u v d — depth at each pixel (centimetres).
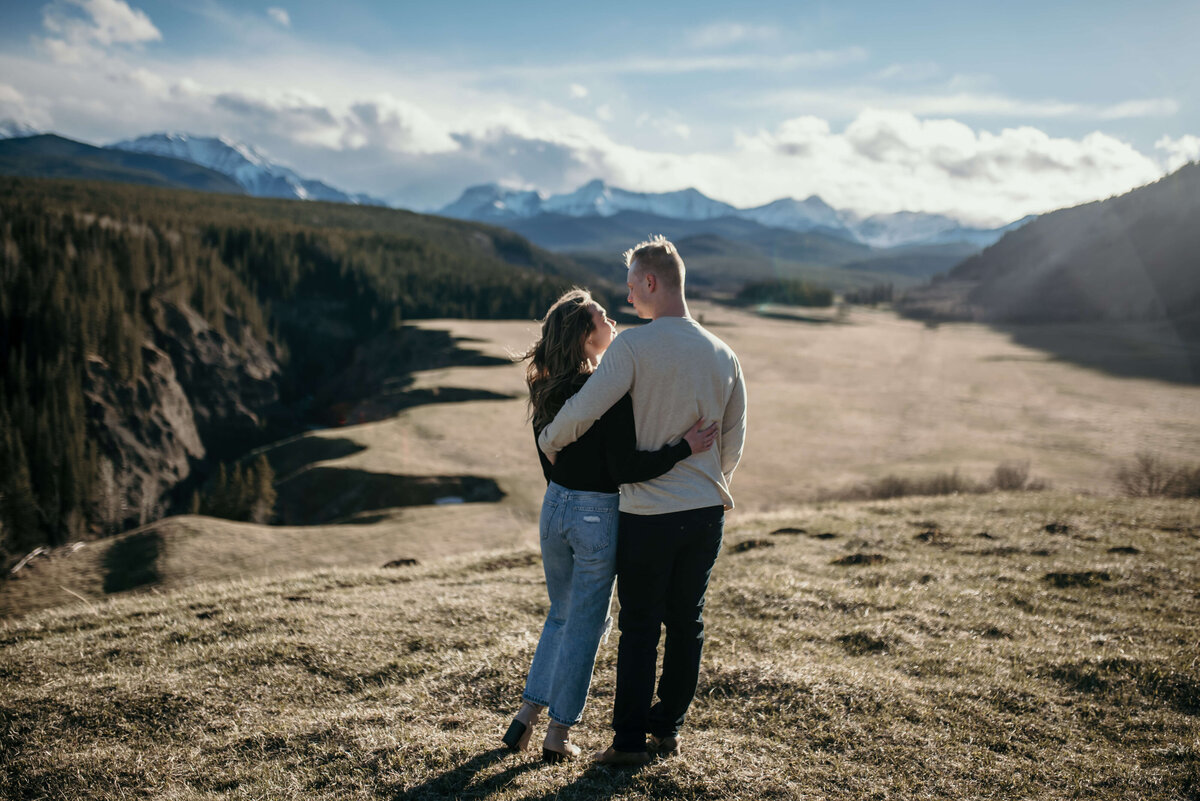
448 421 5978
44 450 7356
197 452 10362
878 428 6412
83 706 440
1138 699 422
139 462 9075
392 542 2894
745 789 322
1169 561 767
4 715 432
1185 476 2464
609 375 308
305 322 15338
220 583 862
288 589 780
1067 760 354
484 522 3225
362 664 504
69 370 9088
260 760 375
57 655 553
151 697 450
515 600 655
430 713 420
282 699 455
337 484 4597
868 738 371
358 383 12075
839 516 1154
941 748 362
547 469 347
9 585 2527
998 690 431
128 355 9950
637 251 338
